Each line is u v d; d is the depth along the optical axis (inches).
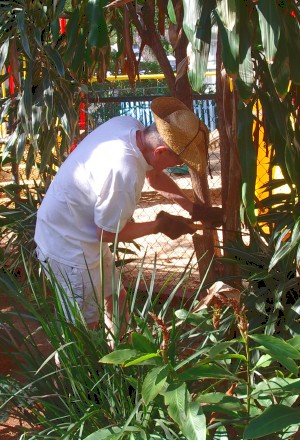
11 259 182.2
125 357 95.1
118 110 287.3
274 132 135.0
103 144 130.2
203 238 161.2
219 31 119.6
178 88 162.4
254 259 146.9
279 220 146.0
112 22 189.9
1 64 165.0
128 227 134.6
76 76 160.4
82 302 138.9
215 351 93.3
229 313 135.6
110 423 102.4
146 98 235.3
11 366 153.9
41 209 139.6
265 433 85.7
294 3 130.9
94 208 131.9
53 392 110.9
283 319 140.9
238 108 130.5
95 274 140.3
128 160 127.6
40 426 111.3
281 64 118.4
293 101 155.2
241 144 129.1
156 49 163.6
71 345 107.5
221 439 98.7
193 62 121.1
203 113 305.0
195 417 87.8
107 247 142.8
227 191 152.8
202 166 130.1
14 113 183.3
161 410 99.7
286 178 135.1
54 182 137.9
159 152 128.3
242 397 100.4
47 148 173.6
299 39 124.6
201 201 159.3
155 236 277.4
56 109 165.9
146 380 91.5
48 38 173.5
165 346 95.7
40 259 141.4
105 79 190.5
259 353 131.7
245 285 162.7
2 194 245.9
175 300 197.5
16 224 176.6
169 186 151.9
